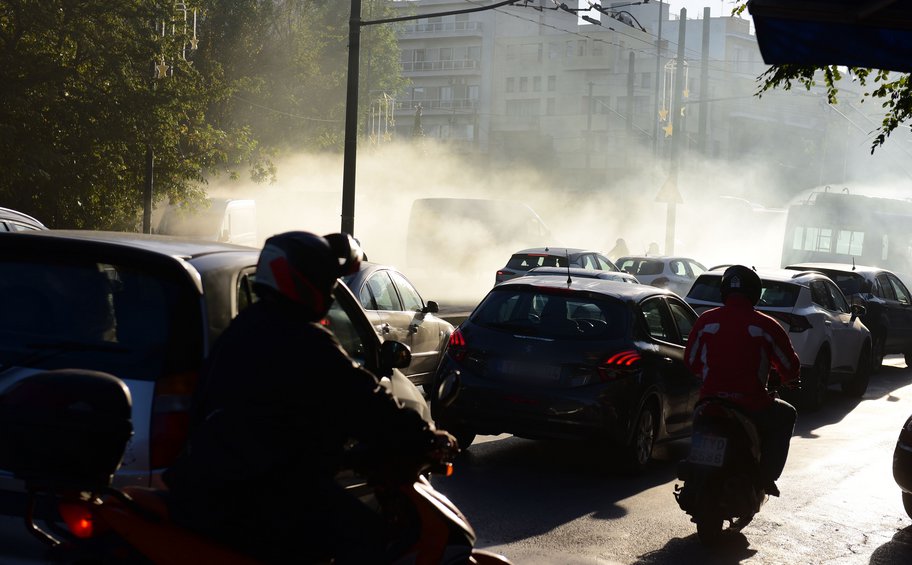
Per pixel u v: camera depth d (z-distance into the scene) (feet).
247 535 10.32
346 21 223.71
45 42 83.15
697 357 24.12
